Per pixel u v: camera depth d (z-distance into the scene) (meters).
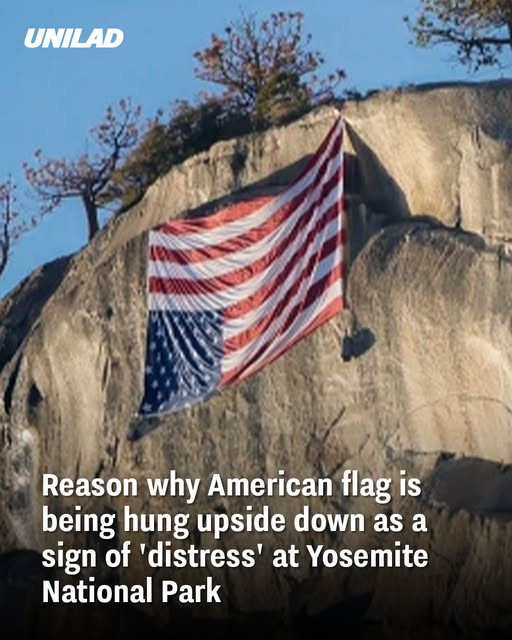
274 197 58.16
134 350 60.41
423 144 56.09
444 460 54.16
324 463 56.03
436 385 54.12
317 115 58.91
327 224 56.59
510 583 52.50
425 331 54.16
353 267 55.72
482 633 53.06
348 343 55.44
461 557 53.44
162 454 58.91
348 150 57.59
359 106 57.44
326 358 55.94
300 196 57.59
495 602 52.72
